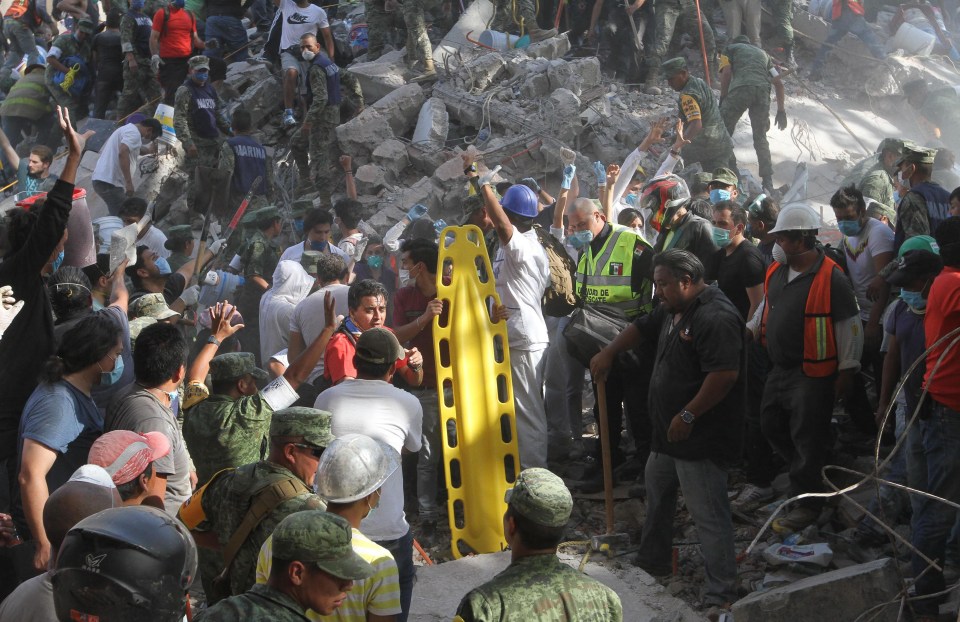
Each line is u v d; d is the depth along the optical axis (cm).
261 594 271
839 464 634
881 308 630
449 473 598
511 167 1020
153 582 223
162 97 1238
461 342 611
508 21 1186
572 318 652
